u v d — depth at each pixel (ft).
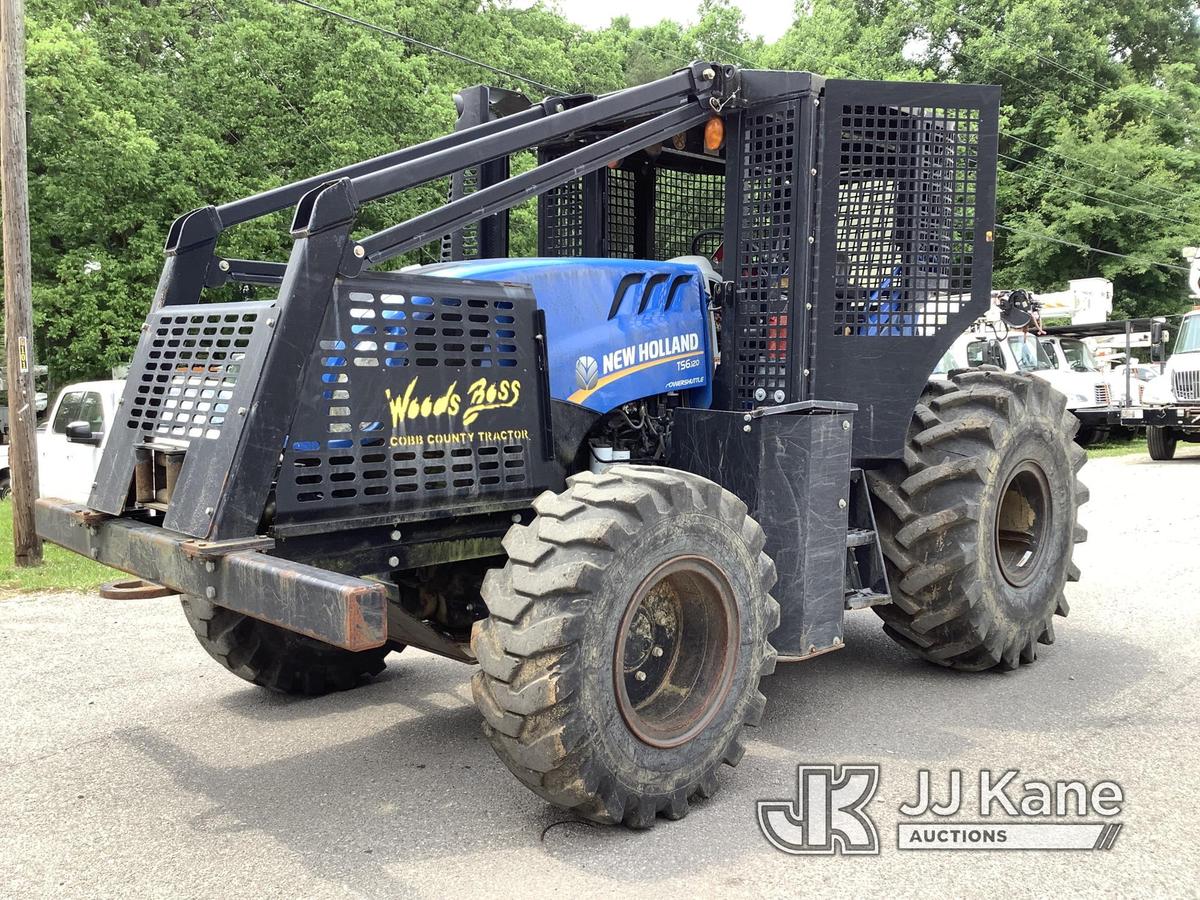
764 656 12.23
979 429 15.25
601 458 13.79
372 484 11.03
